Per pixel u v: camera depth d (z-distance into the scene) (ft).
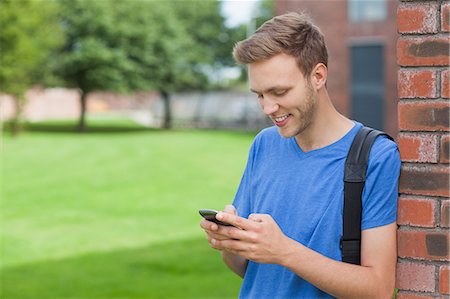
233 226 5.42
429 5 5.98
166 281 21.36
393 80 64.75
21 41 79.41
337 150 5.87
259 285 6.12
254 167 6.51
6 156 65.16
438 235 6.01
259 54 5.49
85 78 99.60
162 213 36.04
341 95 65.98
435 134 5.99
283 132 5.72
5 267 23.99
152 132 100.68
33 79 98.73
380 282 5.62
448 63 5.94
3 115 110.83
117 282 21.39
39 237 29.68
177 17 115.14
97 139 84.79
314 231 5.77
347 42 65.51
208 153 67.05
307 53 5.55
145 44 100.94
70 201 40.22
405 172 6.09
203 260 24.34
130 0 99.66
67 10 97.19
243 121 109.29
